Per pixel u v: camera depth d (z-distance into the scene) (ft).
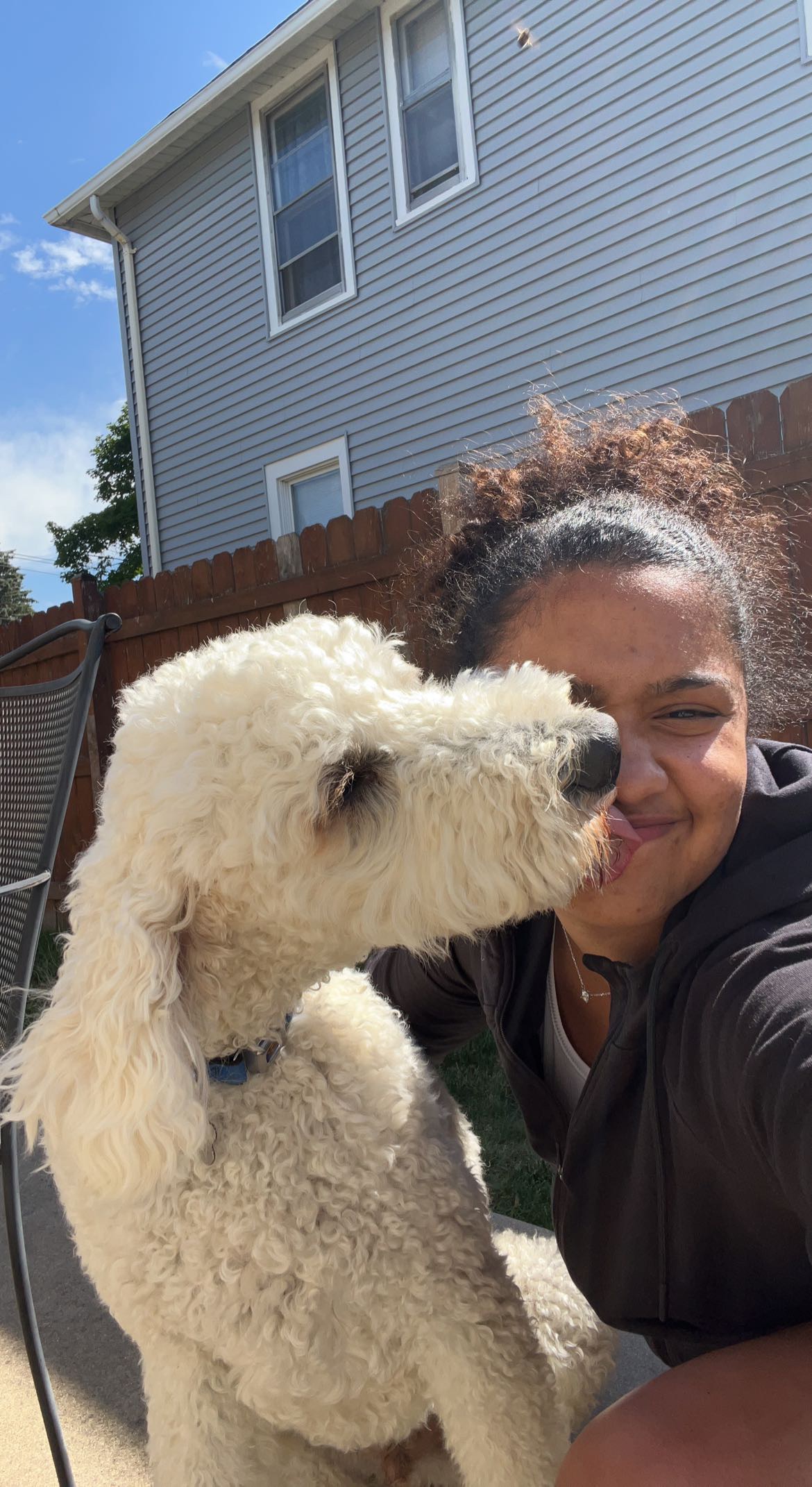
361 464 11.42
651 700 1.55
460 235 10.23
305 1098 1.76
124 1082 1.54
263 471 12.49
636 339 9.14
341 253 11.28
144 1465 2.21
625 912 1.54
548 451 2.21
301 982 1.82
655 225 8.90
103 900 1.71
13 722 2.39
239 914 1.73
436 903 1.63
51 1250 3.20
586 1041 1.87
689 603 1.55
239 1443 1.67
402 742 1.70
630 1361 2.44
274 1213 1.66
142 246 13.57
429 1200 1.78
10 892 2.05
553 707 1.61
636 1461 1.23
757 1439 1.21
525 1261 2.07
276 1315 1.64
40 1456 2.27
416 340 10.76
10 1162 2.06
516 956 1.88
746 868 1.45
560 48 9.27
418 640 2.96
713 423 4.04
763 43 8.11
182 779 1.68
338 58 11.01
